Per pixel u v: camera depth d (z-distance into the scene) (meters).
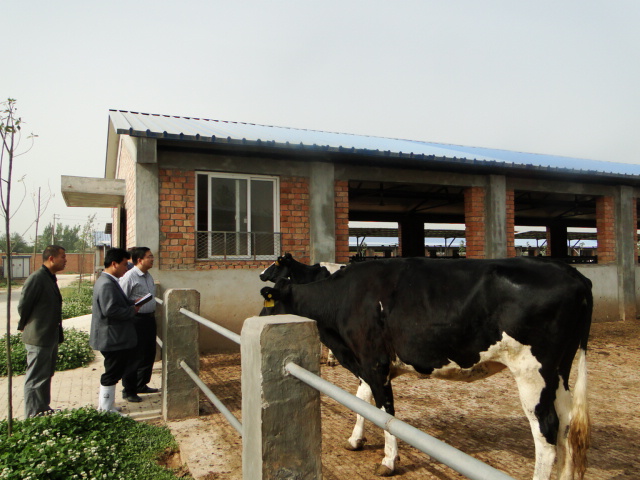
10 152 4.08
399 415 4.93
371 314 3.71
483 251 9.99
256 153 8.24
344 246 8.95
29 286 4.47
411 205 14.55
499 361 3.25
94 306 4.71
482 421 4.73
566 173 9.95
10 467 3.26
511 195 10.31
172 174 7.75
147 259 5.77
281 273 7.18
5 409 5.27
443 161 8.77
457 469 1.15
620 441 4.19
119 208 11.86
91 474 3.32
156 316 7.51
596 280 11.08
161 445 4.07
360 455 3.95
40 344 4.54
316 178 8.69
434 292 3.41
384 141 11.83
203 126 9.38
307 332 2.04
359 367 4.02
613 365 7.04
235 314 8.10
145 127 7.54
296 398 2.02
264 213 8.50
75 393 5.84
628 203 11.58
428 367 3.48
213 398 3.57
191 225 7.85
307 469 2.04
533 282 3.10
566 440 3.03
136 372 5.42
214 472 3.54
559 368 3.12
